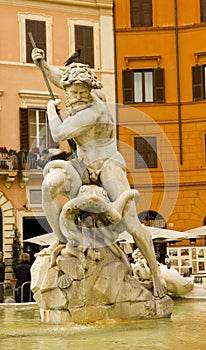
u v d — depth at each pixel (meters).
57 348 6.59
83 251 8.22
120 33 49.69
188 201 48.59
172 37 49.69
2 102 45.88
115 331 7.64
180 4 49.84
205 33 49.38
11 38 46.66
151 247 8.64
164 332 7.50
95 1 49.22
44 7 47.75
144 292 8.55
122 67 49.66
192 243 31.91
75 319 8.13
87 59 49.00
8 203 44.47
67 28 48.50
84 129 8.25
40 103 46.66
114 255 8.47
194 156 48.84
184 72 49.69
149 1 50.00
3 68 46.22
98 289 8.21
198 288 12.86
